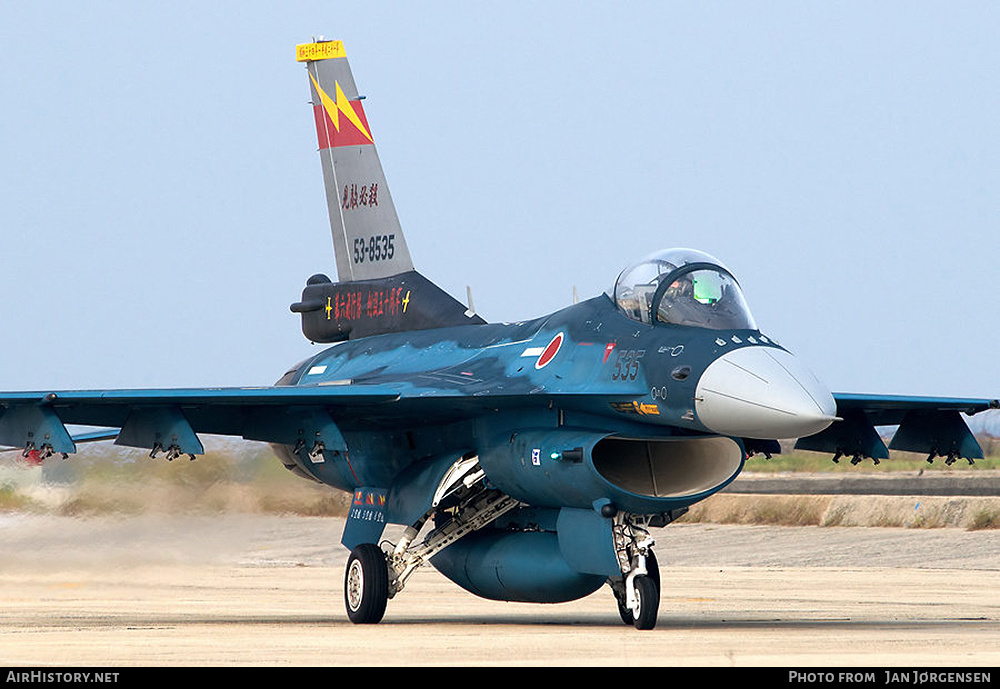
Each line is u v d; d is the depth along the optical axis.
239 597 71.88
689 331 49.84
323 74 78.50
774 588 75.94
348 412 57.50
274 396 53.38
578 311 54.91
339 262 76.50
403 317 69.31
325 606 65.75
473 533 60.12
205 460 79.12
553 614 62.22
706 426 48.22
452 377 57.16
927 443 61.41
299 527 115.31
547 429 53.59
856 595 70.38
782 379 47.31
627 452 54.91
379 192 74.69
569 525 52.91
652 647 42.81
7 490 80.12
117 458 79.69
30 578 82.06
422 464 59.16
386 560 57.28
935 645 43.41
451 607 67.19
